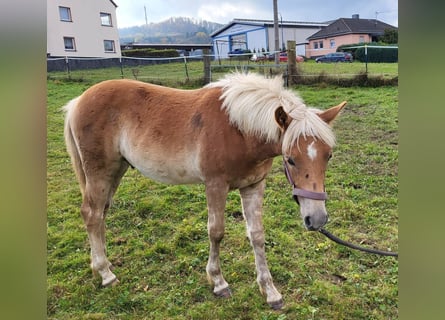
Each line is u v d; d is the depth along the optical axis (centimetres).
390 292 265
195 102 273
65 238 360
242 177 259
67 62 1417
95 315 258
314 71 1012
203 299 274
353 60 1770
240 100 245
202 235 355
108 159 295
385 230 347
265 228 358
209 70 989
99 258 296
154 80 1034
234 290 281
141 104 285
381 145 555
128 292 281
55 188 481
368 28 3241
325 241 335
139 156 282
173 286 288
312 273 294
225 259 319
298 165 216
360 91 852
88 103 293
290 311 256
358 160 508
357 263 303
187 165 268
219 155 252
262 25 3372
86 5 2431
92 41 2491
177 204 422
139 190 459
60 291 286
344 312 252
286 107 233
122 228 377
